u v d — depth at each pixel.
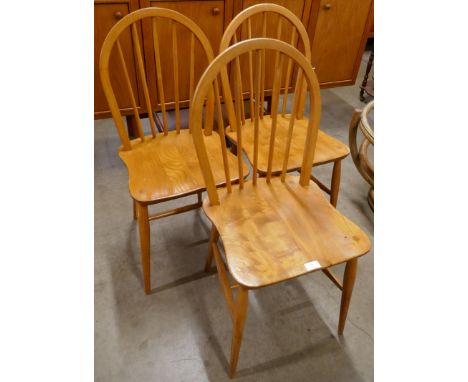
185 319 1.12
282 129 1.24
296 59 0.80
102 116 1.55
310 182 1.02
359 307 1.18
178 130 1.19
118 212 1.51
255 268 0.75
